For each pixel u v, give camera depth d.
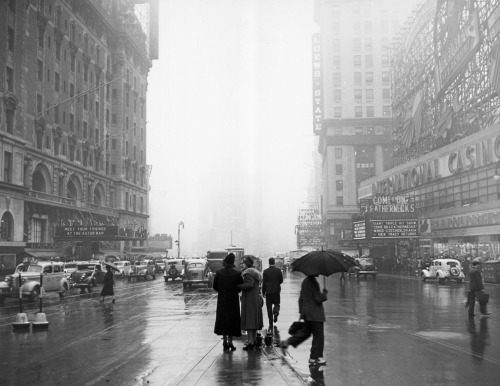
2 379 8.63
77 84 73.12
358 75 119.12
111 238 59.78
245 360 10.00
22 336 13.60
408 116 76.88
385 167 116.31
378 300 23.92
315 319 9.40
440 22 63.12
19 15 54.38
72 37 71.69
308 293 9.61
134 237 69.44
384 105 117.88
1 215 49.44
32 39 59.47
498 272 36.16
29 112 58.16
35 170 60.06
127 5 95.25
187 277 35.47
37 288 25.52
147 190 102.88
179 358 10.30
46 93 63.16
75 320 17.28
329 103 119.00
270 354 10.63
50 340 12.88
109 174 85.31
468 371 8.82
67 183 68.25
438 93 63.62
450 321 15.92
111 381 8.43
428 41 69.44
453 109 58.94
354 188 115.75
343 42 120.12
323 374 8.67
